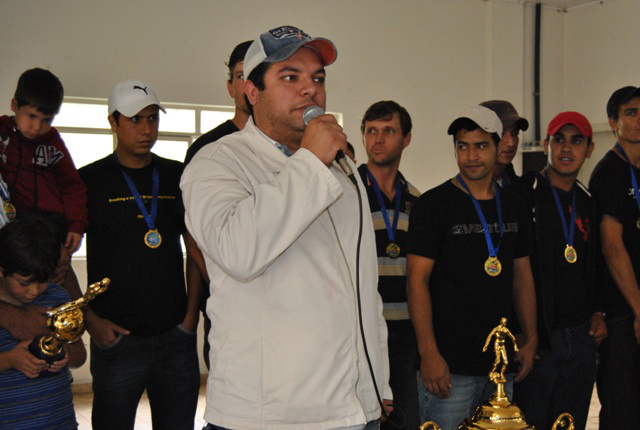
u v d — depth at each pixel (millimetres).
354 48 6551
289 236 1253
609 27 7062
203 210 1337
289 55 1419
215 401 1404
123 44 5609
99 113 5777
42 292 2006
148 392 2707
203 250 1386
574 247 2793
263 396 1354
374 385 1466
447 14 6984
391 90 6727
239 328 1378
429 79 6902
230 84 2562
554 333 2715
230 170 1403
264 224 1234
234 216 1266
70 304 1868
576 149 2814
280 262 1380
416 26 6832
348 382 1397
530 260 2645
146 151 2715
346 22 6508
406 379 2736
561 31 7520
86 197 2664
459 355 2350
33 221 1960
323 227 1443
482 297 2375
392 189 2939
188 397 2693
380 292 2764
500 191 2549
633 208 2930
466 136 2441
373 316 1514
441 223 2412
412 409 2723
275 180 1276
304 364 1353
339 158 1535
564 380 2805
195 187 1384
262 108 1476
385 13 6680
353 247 1484
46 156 2682
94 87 5520
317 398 1357
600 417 3031
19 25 5281
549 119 7480
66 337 1849
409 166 6824
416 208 2465
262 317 1369
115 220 2643
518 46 7242
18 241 1891
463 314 2365
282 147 1500
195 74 5875
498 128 2441
